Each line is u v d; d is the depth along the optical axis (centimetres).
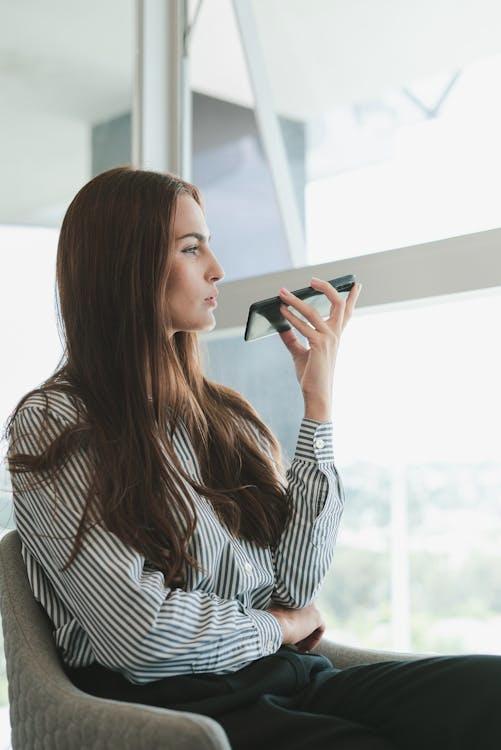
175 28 256
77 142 261
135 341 133
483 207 198
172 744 92
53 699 107
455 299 183
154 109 253
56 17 261
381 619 288
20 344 248
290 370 257
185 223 138
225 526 136
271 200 236
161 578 119
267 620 128
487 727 110
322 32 226
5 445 131
